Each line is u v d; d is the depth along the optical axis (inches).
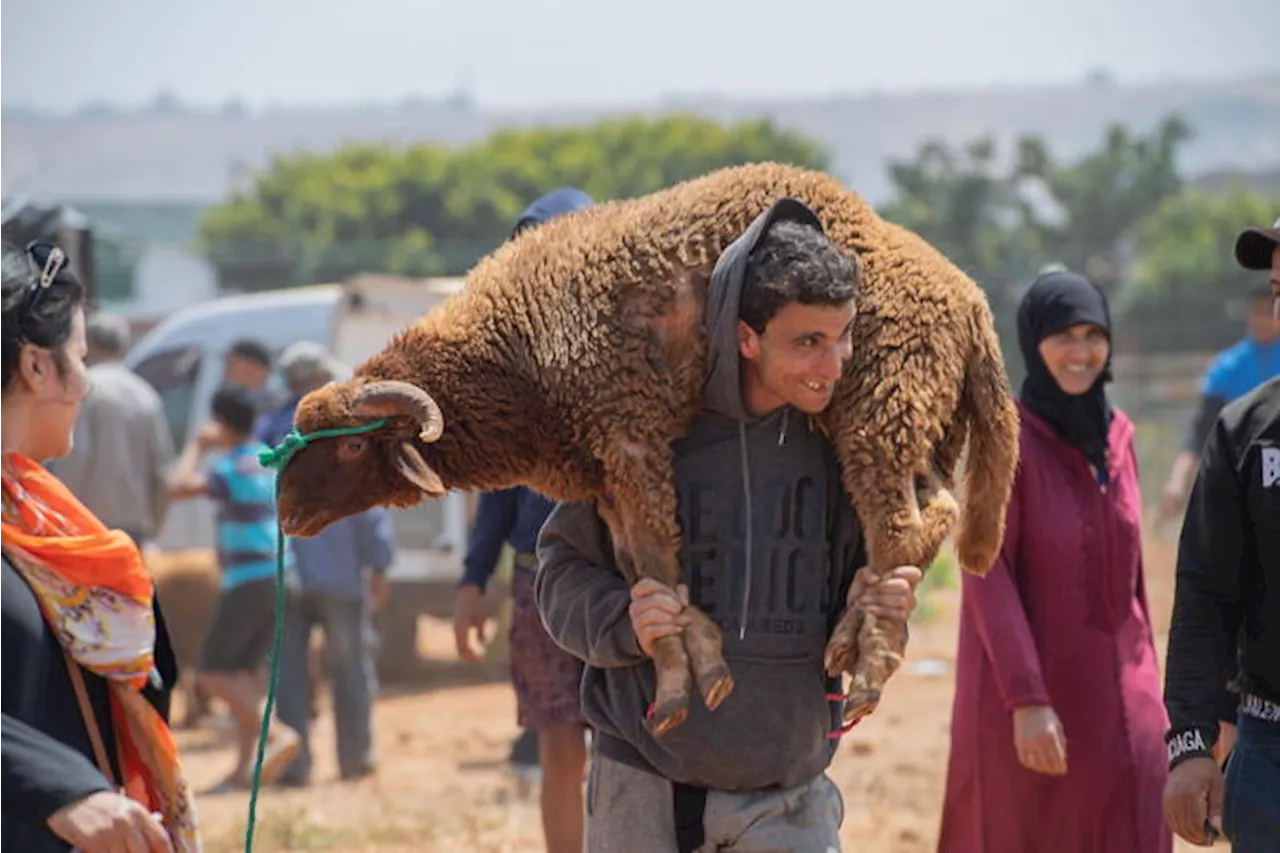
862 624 192.4
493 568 334.3
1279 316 219.3
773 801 203.2
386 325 697.0
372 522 507.8
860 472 194.4
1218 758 241.6
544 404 201.8
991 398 203.0
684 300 197.2
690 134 2837.1
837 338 188.7
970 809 274.8
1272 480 214.5
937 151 2593.5
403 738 577.9
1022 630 263.4
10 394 175.3
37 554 172.1
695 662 191.8
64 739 172.6
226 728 622.5
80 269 552.4
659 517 196.5
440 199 2493.8
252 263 2053.4
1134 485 276.5
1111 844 265.3
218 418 499.8
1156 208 2524.6
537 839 405.7
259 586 489.7
